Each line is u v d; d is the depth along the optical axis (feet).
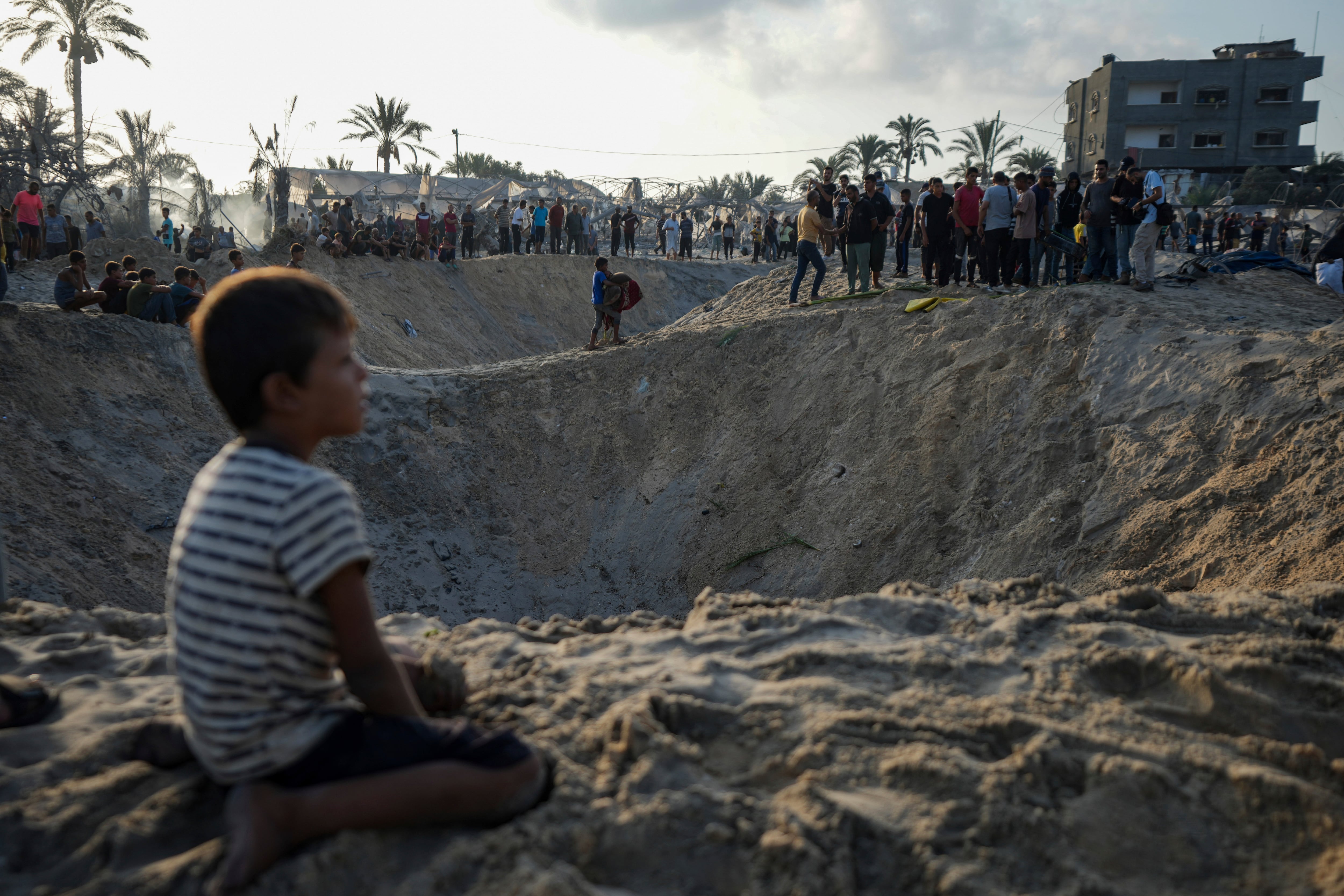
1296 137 163.22
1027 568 28.04
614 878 6.40
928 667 9.65
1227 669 9.70
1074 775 7.69
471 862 6.06
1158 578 24.44
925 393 36.70
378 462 41.14
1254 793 7.50
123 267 44.24
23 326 36.55
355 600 5.71
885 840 6.81
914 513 33.32
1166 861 7.01
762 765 7.83
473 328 79.61
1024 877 6.62
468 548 39.83
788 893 6.15
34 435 33.14
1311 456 23.97
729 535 37.88
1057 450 30.89
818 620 11.00
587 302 92.89
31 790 6.89
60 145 112.78
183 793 6.73
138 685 8.95
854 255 46.55
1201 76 163.12
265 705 5.74
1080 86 177.68
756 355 43.60
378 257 76.95
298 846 6.01
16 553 27.84
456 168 190.90
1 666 9.48
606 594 38.52
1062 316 35.60
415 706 6.32
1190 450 27.25
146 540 32.55
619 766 7.38
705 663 9.62
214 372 5.84
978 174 43.16
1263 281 43.68
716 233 112.27
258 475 5.63
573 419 44.50
